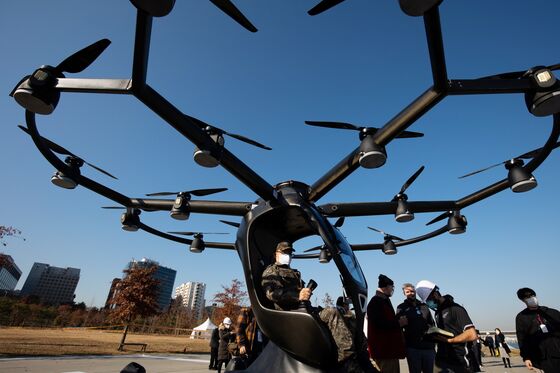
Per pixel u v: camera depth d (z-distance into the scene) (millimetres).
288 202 2900
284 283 2586
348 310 2650
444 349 4227
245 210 3490
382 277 4500
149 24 1865
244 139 2906
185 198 3818
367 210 3797
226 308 31672
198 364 11516
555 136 2811
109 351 14734
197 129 2504
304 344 2191
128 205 4004
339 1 1996
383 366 3973
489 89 2211
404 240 5566
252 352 6129
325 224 2928
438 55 1956
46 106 2303
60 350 13281
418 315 4668
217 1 1929
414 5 1696
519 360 19953
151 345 20828
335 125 2932
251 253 2859
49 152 3160
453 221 4598
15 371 7535
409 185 3850
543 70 2230
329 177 3041
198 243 5199
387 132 2543
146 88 2129
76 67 2369
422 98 2289
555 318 4285
